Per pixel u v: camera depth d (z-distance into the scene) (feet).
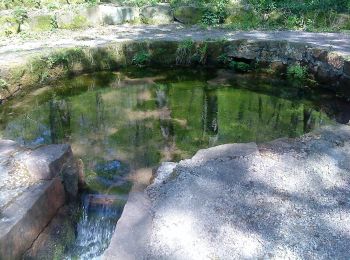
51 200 11.61
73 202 12.94
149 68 26.43
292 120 19.62
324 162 11.64
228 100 22.03
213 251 8.41
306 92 22.98
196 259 8.18
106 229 12.14
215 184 10.62
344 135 13.19
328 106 21.15
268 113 20.43
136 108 20.99
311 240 8.75
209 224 9.17
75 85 23.76
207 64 26.61
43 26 28.71
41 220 11.03
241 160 11.75
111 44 25.49
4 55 23.07
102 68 25.61
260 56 25.72
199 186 10.53
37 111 20.62
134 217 9.32
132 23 31.65
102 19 31.04
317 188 10.53
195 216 9.41
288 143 12.77
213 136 17.99
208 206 9.77
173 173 11.20
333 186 10.62
